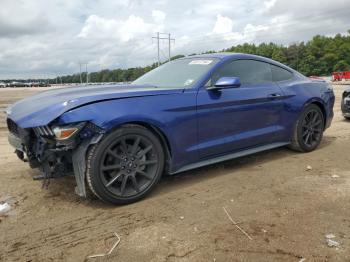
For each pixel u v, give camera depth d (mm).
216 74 4234
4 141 7039
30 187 4035
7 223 3154
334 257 2523
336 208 3334
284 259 2510
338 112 10711
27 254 2654
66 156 3391
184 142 3861
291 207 3377
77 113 3158
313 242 2723
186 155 3908
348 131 7285
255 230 2932
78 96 3453
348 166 4684
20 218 3250
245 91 4434
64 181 4168
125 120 3352
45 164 3385
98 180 3297
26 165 4949
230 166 4738
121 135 3391
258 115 4613
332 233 2854
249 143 4570
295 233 2865
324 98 5547
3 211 3402
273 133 4848
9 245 2783
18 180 4285
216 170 4570
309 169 4570
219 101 4102
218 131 4172
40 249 2721
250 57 4766
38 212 3369
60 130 3123
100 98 3334
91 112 3209
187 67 4508
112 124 3277
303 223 3037
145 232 2947
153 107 3578
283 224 3027
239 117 4371
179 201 3586
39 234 2951
